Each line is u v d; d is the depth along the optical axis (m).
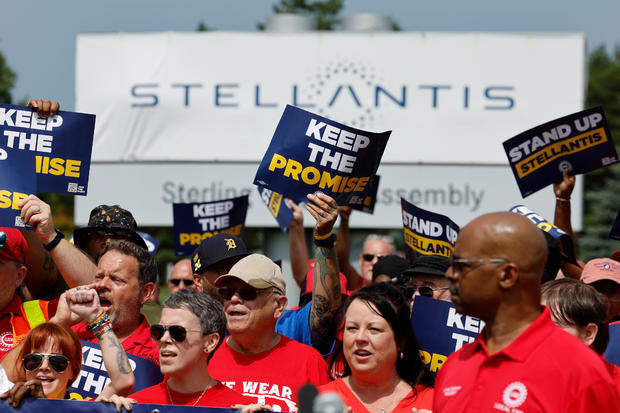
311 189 7.70
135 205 25.16
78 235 8.22
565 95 24.44
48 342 6.29
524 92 24.50
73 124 7.62
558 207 9.45
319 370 7.02
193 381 6.29
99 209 8.40
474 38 24.53
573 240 9.38
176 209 11.86
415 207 9.66
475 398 4.86
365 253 12.91
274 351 7.07
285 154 7.71
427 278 8.02
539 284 4.92
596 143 9.32
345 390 6.43
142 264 7.46
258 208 24.72
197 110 25.12
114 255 7.39
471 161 24.44
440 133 24.53
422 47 24.66
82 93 25.39
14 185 7.35
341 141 7.68
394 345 6.32
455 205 24.45
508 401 4.73
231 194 24.95
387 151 24.55
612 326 7.75
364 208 11.62
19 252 7.64
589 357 4.73
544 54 24.48
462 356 5.14
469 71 24.55
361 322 6.30
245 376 6.94
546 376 4.70
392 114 24.62
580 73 24.36
